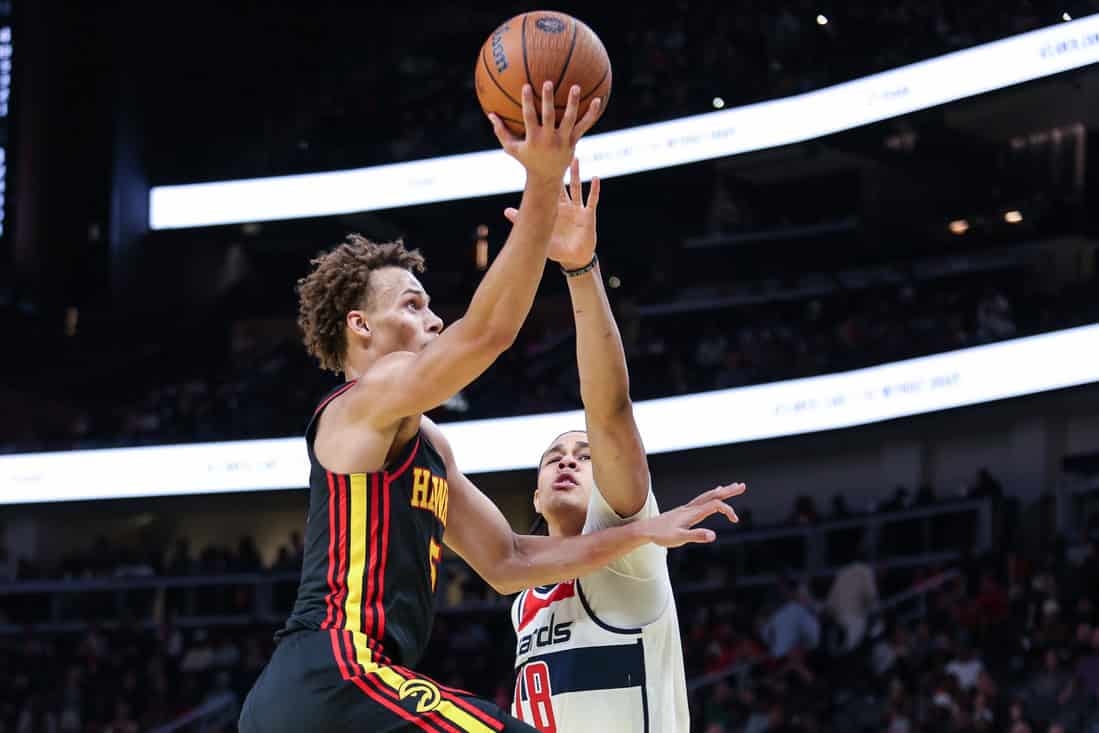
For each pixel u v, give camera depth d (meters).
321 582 2.88
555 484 4.00
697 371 19.14
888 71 17.81
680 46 21.53
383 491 2.92
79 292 23.08
